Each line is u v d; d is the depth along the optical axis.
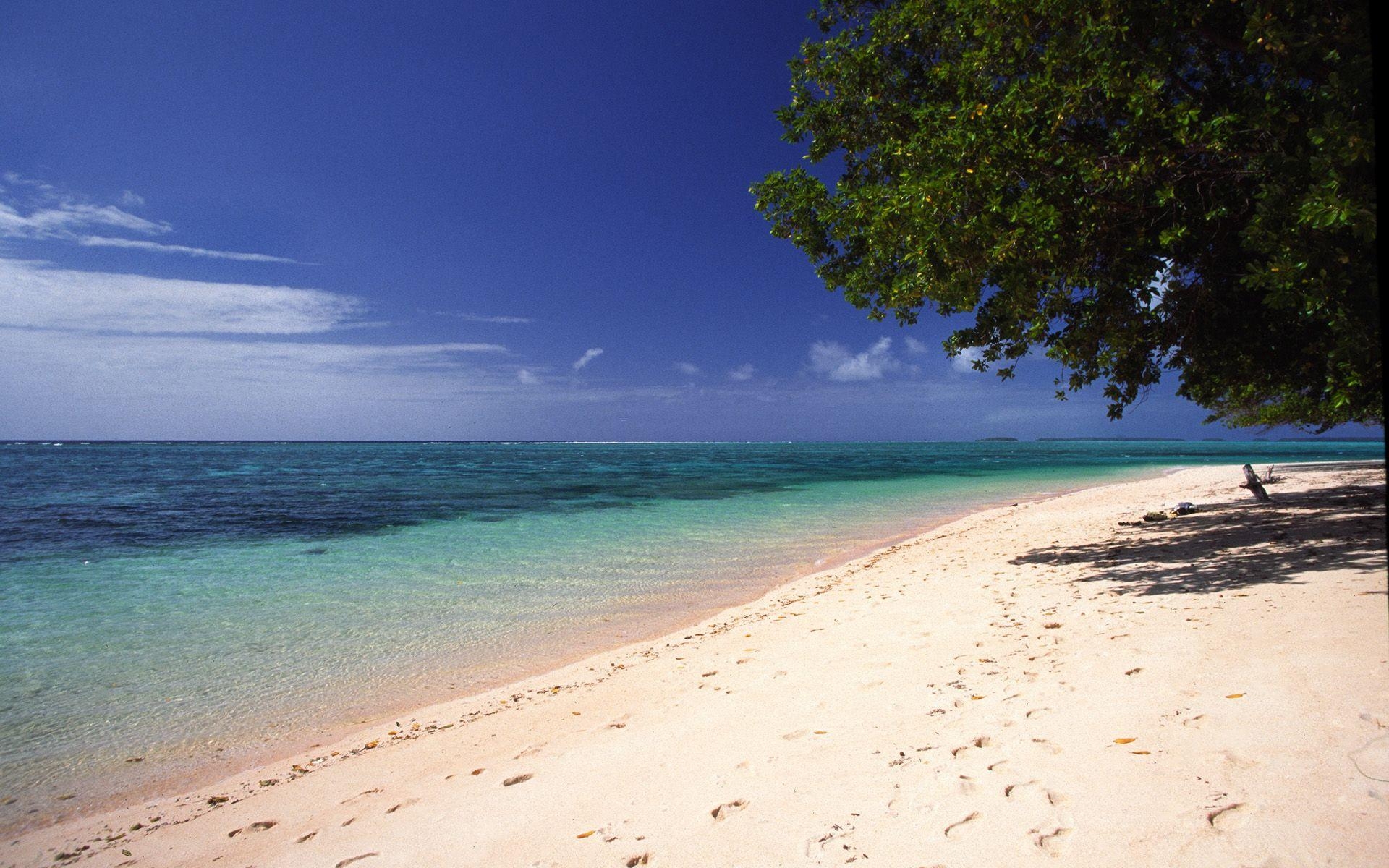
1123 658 5.07
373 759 5.41
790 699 5.35
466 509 25.78
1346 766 3.03
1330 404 7.33
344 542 17.64
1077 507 21.00
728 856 3.17
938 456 103.44
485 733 5.66
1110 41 8.03
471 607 10.78
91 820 4.79
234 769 5.56
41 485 39.03
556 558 15.25
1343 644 4.48
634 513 24.28
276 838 4.16
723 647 7.61
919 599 8.90
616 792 4.06
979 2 8.80
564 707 6.12
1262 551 8.66
